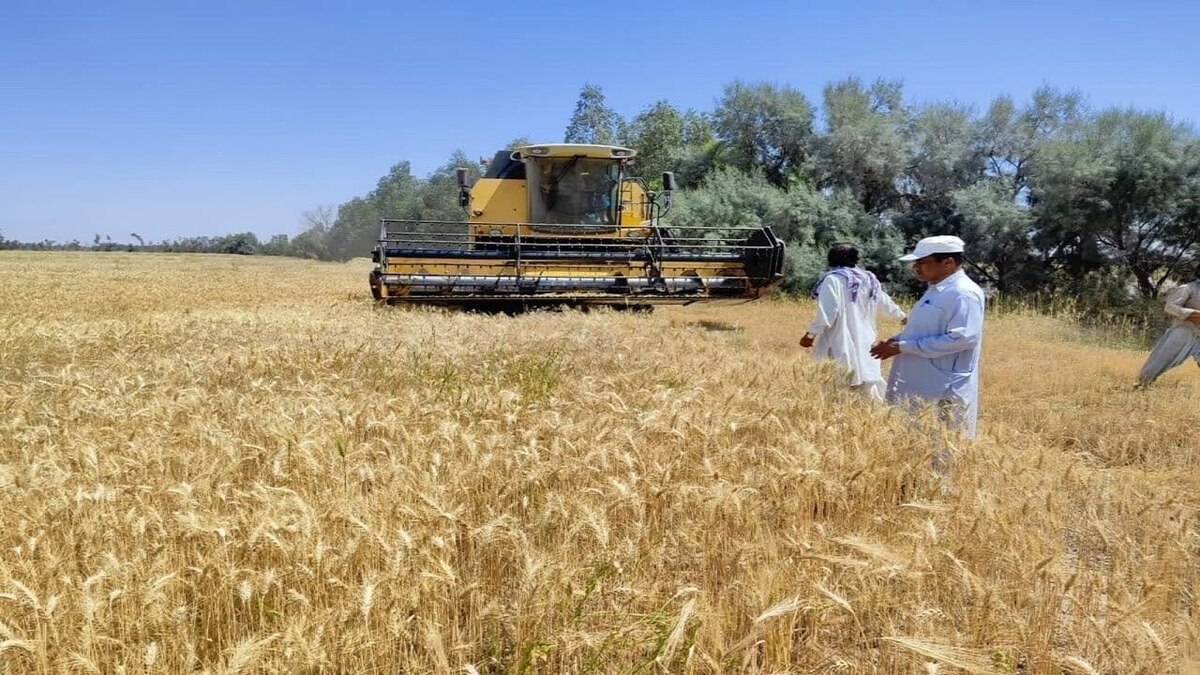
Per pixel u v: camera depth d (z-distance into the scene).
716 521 3.53
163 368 7.12
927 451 4.39
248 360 7.48
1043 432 6.87
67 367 6.48
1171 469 5.79
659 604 3.02
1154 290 18.81
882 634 2.85
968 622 2.96
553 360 7.51
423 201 65.88
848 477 4.04
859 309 6.61
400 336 9.16
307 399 5.51
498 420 5.02
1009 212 19.45
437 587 2.95
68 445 4.35
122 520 3.34
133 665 2.57
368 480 3.94
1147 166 17.48
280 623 2.81
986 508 3.52
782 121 26.16
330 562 3.00
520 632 2.75
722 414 4.99
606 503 3.54
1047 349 11.52
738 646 2.49
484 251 13.98
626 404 5.43
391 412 4.97
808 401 5.46
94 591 2.77
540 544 3.36
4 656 2.51
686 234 22.16
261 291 22.70
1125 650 2.72
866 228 21.84
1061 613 3.04
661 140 37.41
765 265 13.76
